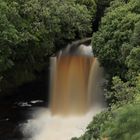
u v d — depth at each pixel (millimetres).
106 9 46938
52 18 38625
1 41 33906
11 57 36844
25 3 37375
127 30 35312
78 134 37875
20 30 35938
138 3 37594
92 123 26734
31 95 41562
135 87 28391
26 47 37156
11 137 38125
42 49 38625
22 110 40969
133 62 31766
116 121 17500
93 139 24781
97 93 40031
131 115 17141
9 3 35875
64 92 41562
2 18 33938
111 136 17266
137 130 16750
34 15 37562
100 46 37094
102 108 39750
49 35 38656
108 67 37719
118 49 35594
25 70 40125
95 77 40094
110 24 37312
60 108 41438
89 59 40781
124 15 37156
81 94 41125
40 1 39125
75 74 41344
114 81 30344
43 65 40938
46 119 40406
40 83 41562
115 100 31922
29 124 39656
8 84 40031
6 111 40625
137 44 33094
